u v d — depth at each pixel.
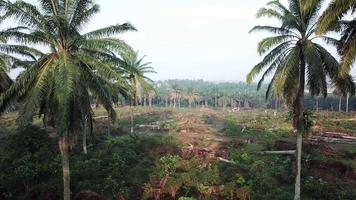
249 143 35.19
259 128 48.03
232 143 34.75
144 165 25.28
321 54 19.47
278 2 20.52
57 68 14.95
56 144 29.25
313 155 28.36
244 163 26.81
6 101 16.25
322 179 23.25
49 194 19.20
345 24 15.06
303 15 19.36
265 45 20.05
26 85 15.62
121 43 15.91
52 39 15.27
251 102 115.62
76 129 16.06
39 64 15.65
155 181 21.00
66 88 14.23
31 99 14.47
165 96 120.88
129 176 22.73
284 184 22.89
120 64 16.67
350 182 23.44
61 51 15.47
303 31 19.59
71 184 20.45
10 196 19.38
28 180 20.88
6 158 25.08
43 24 14.61
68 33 15.20
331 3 12.02
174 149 30.58
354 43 12.19
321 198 20.62
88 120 18.88
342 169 25.47
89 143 31.59
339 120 52.12
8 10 14.33
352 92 20.02
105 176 22.30
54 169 22.94
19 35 15.01
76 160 25.80
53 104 15.48
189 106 112.25
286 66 19.22
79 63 15.87
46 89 15.45
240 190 19.70
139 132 47.06
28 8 14.59
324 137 39.50
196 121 59.84
